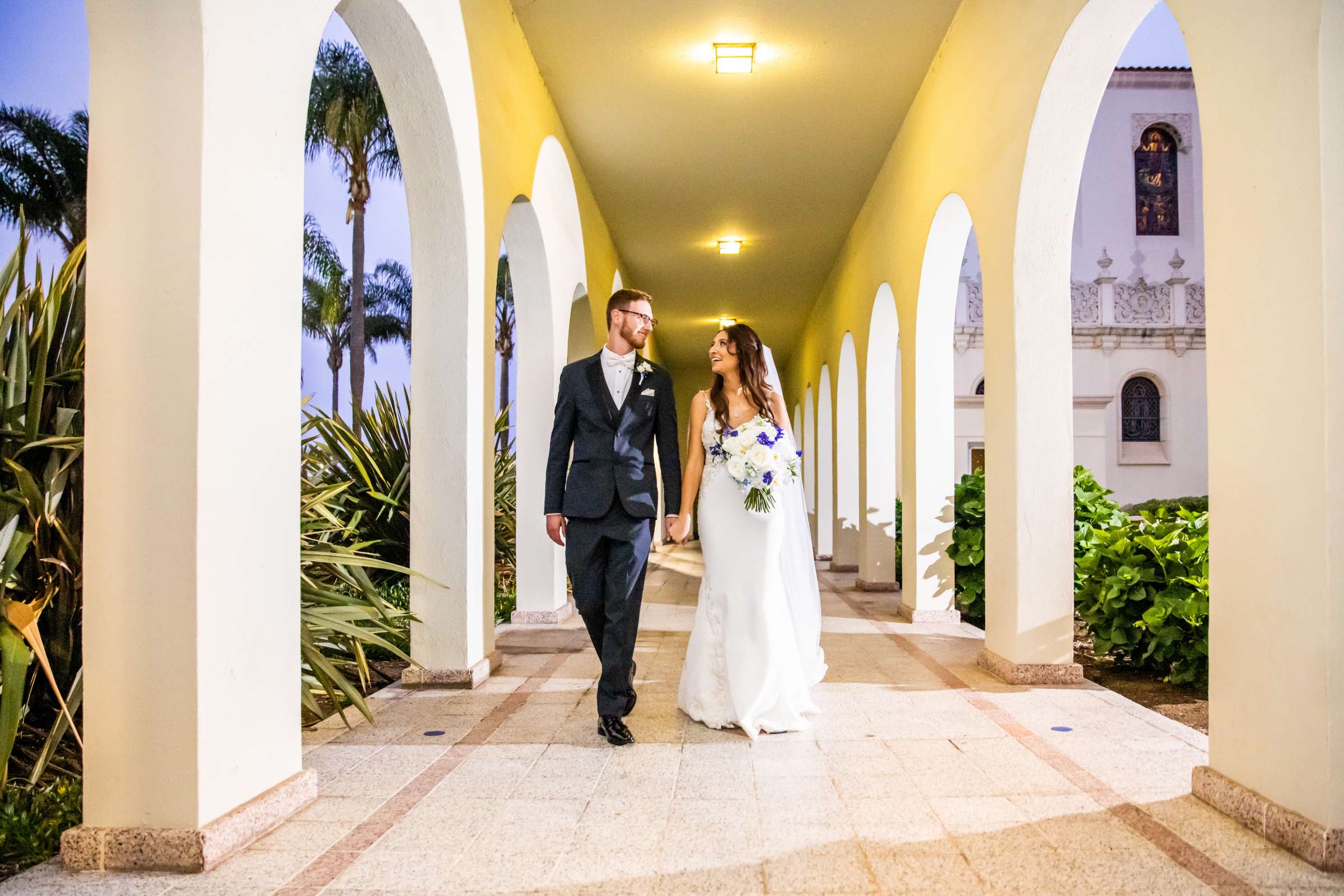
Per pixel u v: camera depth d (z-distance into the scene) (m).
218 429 2.46
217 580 2.45
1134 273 21.39
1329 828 2.29
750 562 3.70
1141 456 21.08
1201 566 4.66
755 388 3.89
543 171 6.70
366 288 39.50
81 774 3.11
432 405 4.63
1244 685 2.65
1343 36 2.31
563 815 2.71
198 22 2.38
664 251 11.73
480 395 4.85
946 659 5.32
